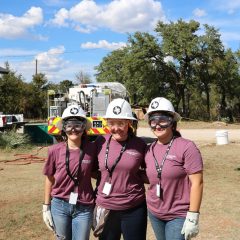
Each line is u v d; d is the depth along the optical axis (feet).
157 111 13.37
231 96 194.49
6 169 41.24
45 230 22.09
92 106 58.49
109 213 14.10
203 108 211.82
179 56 179.63
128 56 183.93
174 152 13.07
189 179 13.05
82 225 14.53
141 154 14.02
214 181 35.09
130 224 14.10
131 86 187.21
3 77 152.05
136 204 14.08
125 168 13.85
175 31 182.80
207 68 186.29
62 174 14.51
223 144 64.18
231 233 21.77
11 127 63.00
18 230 22.08
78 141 14.57
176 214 13.05
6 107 152.46
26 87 176.86
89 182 14.69
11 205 26.84
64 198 14.60
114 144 14.12
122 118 13.76
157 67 188.24
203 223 23.43
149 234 21.65
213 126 127.95
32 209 25.86
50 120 57.31
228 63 186.70
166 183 13.10
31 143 63.05
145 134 93.45
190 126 127.13
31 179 35.65
